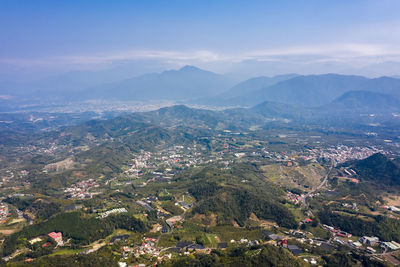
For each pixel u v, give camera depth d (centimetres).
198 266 19938
